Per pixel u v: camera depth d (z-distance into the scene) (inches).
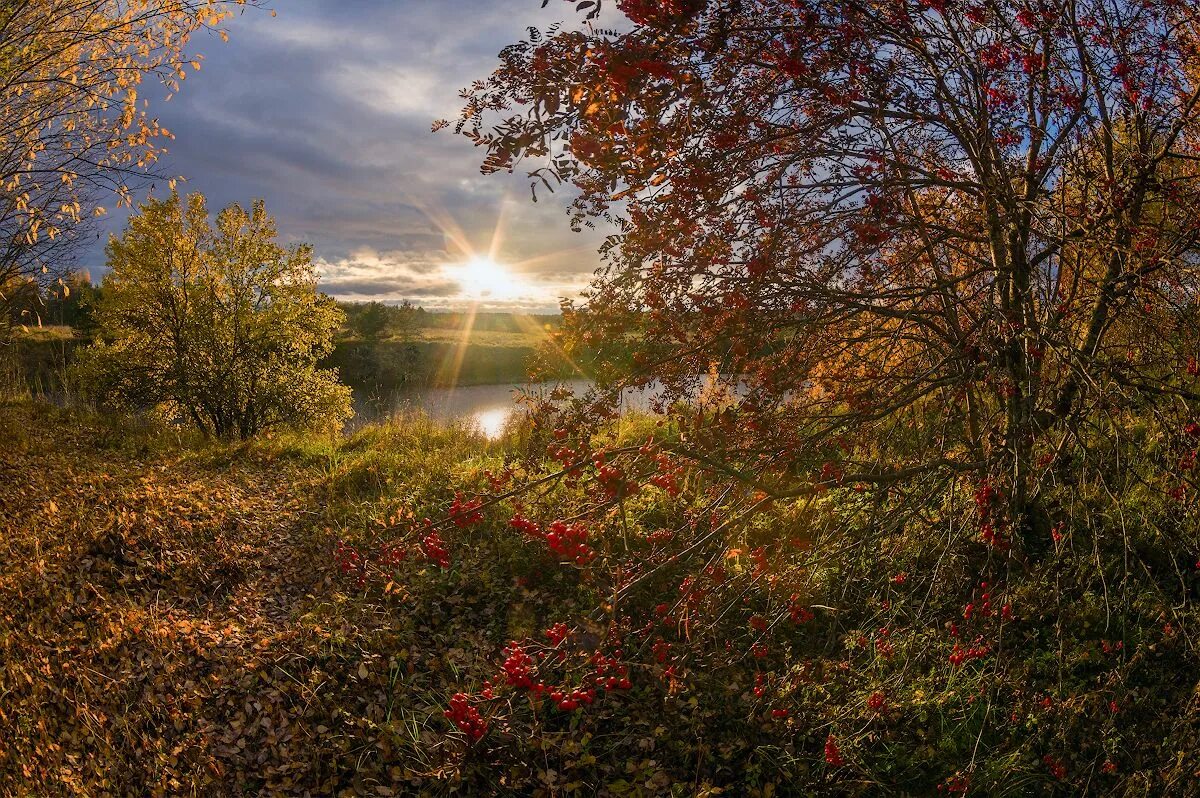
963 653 168.9
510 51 124.1
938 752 169.2
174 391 638.5
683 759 186.9
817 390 184.5
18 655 203.0
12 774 161.8
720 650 199.2
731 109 141.9
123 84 339.0
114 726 189.0
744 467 162.2
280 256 664.4
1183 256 180.5
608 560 185.5
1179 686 163.3
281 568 299.0
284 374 690.8
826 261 163.9
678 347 149.6
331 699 209.6
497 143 116.0
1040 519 209.5
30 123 320.5
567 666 146.9
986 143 182.5
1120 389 179.9
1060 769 152.9
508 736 182.4
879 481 172.2
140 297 627.5
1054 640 183.0
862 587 210.5
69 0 318.7
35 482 343.9
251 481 414.9
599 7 97.9
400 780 181.9
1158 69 181.5
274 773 184.2
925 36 171.0
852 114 156.3
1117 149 189.8
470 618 254.2
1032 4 173.3
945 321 195.2
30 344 716.0
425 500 340.8
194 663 220.8
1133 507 205.9
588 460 146.6
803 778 174.2
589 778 183.9
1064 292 207.5
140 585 265.3
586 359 152.6
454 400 1046.4
